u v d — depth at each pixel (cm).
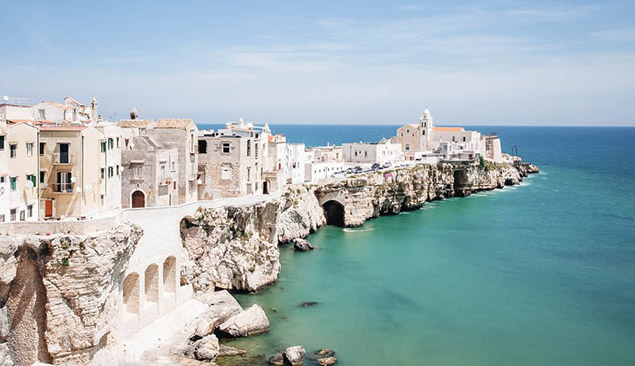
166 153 7831
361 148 18625
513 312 7812
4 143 5484
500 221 14475
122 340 6078
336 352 6456
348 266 9975
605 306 8094
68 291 5203
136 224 6419
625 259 10631
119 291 6016
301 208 12344
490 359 6400
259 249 8719
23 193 5750
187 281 7594
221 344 6569
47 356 5297
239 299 8131
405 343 6744
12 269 5038
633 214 15525
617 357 6512
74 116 7975
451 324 7362
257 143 9875
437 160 19475
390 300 8206
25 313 5216
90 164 6219
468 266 10081
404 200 16200
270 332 6969
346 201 13838
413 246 11588
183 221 7756
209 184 9144
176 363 5900
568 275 9569
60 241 5159
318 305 7944
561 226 13800
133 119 9369
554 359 6438
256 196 9100
